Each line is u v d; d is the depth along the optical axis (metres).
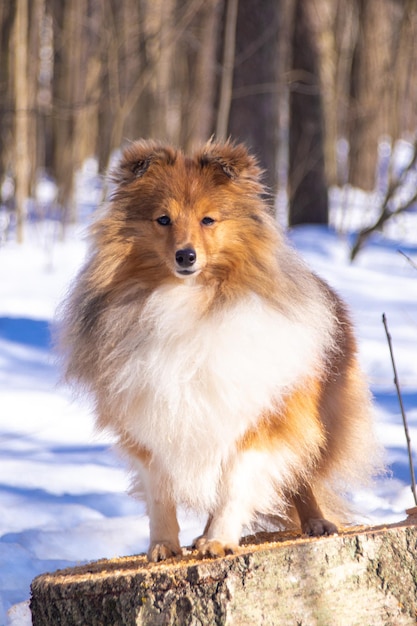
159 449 6.16
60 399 12.87
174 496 6.30
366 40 33.00
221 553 5.75
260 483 6.30
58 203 26.67
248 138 21.81
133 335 6.15
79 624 5.54
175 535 6.28
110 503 9.12
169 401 6.00
